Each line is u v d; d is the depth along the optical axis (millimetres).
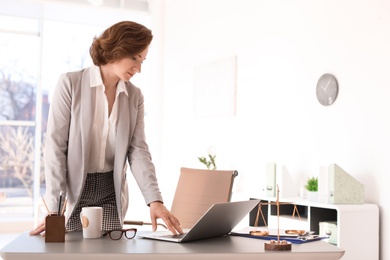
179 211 3043
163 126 7086
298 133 4367
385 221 3480
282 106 4586
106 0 7309
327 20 4062
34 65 7367
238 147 5262
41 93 7285
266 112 4816
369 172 3623
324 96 4043
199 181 3055
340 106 3906
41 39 7320
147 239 1767
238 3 5320
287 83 4527
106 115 2068
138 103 2174
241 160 5195
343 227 3371
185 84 6465
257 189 4883
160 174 7059
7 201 7219
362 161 3686
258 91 4953
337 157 3920
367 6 3678
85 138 1986
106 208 2146
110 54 1850
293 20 4465
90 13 7348
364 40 3701
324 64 4082
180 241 1693
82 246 1582
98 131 2092
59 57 7445
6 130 7242
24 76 7328
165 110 7035
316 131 4148
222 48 5637
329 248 1638
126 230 1793
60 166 1973
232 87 5375
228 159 5422
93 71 2010
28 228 7105
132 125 2125
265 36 4859
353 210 3406
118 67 1902
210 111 5809
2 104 7230
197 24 6207
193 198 3025
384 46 3529
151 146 7215
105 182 2170
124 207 2232
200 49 6121
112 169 2199
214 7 5812
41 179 7238
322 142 4082
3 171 7219
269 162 4500
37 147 7242
